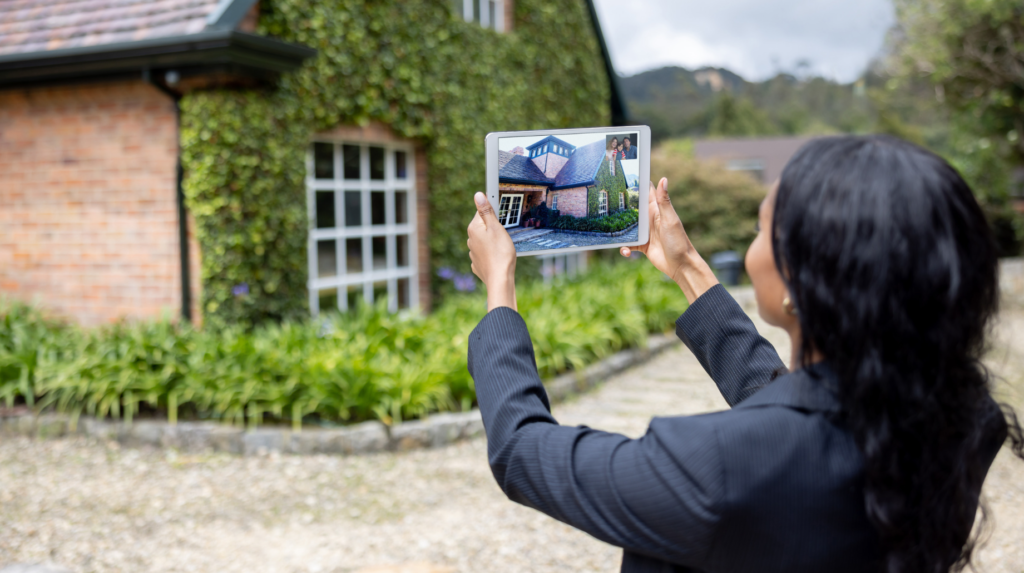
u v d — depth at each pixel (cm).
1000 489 409
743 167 3350
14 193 661
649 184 133
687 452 78
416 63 774
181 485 404
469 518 369
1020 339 759
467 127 861
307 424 469
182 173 593
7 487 398
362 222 760
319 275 713
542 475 86
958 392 76
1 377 504
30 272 663
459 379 519
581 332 667
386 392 479
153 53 548
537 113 1008
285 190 629
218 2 574
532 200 128
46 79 611
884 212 73
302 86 639
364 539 345
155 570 313
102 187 627
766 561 78
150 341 508
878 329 73
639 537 80
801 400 80
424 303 837
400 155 809
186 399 466
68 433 475
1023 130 1191
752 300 1033
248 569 316
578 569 321
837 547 78
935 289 72
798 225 78
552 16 1037
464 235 862
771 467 76
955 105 1220
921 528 75
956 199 74
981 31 1079
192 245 604
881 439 74
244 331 599
